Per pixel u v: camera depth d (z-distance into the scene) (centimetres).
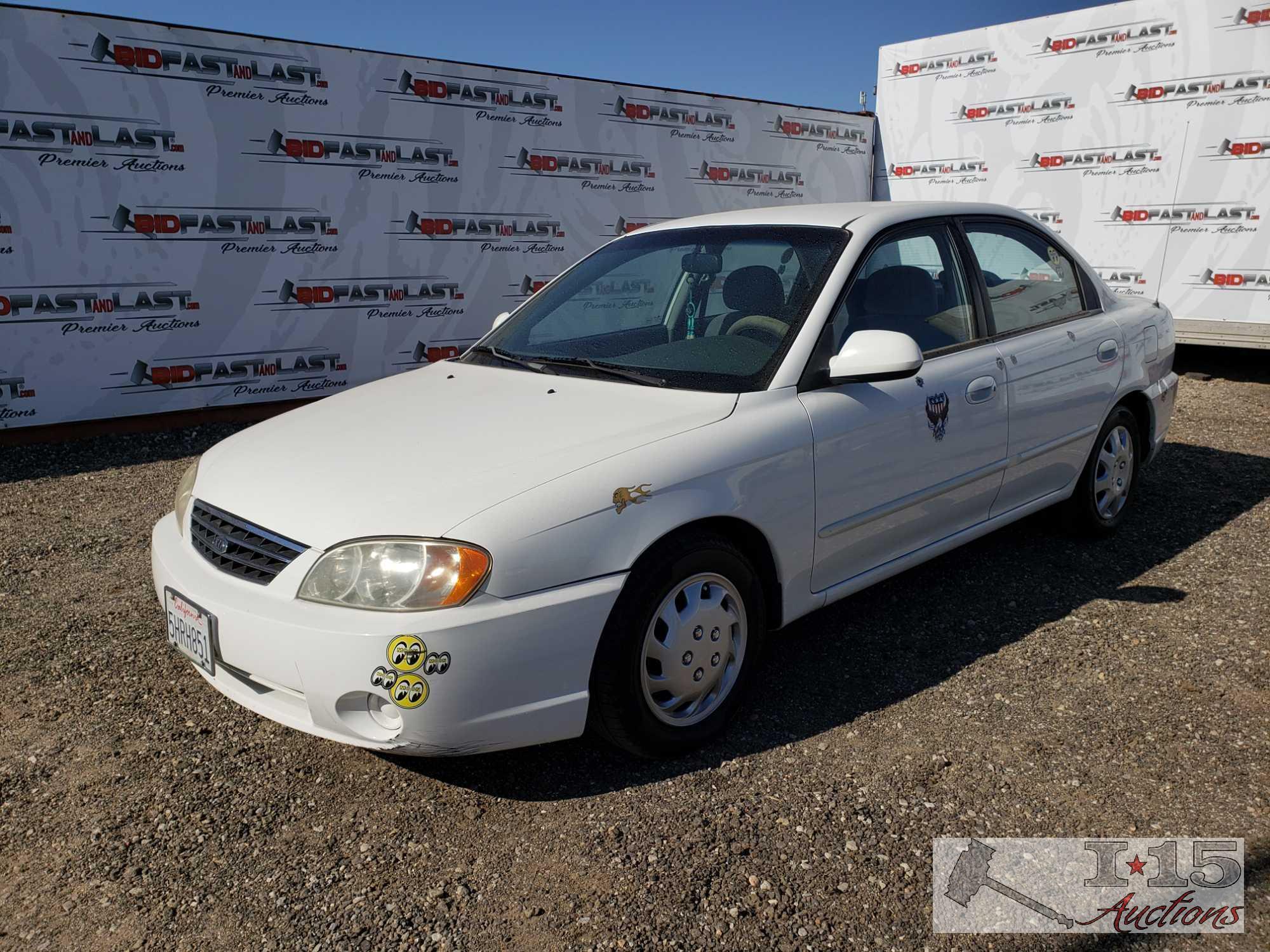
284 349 762
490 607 232
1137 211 920
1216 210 871
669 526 258
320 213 759
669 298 354
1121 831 243
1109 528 451
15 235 643
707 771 271
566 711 249
